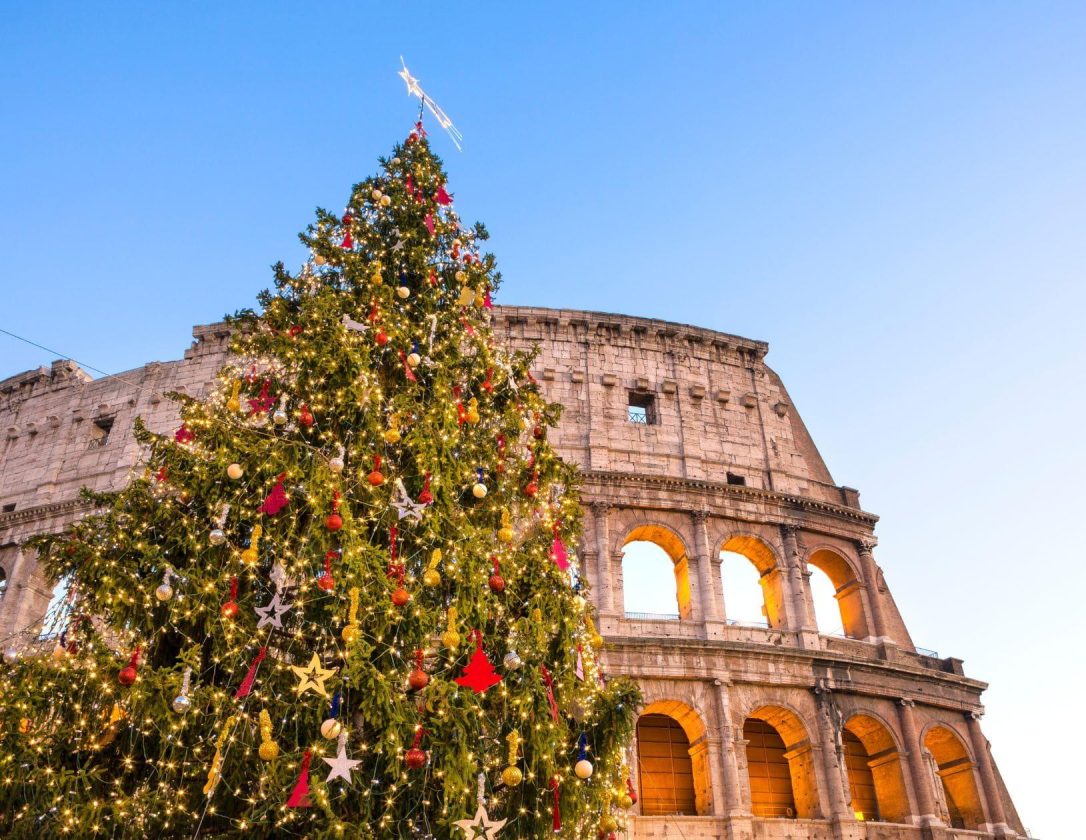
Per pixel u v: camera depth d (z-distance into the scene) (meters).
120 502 20.16
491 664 20.06
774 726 42.66
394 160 29.86
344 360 22.62
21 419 53.22
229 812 18.14
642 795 39.75
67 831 16.25
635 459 46.72
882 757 42.88
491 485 25.00
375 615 19.64
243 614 19.59
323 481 20.56
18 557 44.34
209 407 22.98
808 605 44.53
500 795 20.78
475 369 26.08
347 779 16.66
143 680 17.47
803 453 51.81
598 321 50.41
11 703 17.20
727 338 52.31
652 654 39.72
